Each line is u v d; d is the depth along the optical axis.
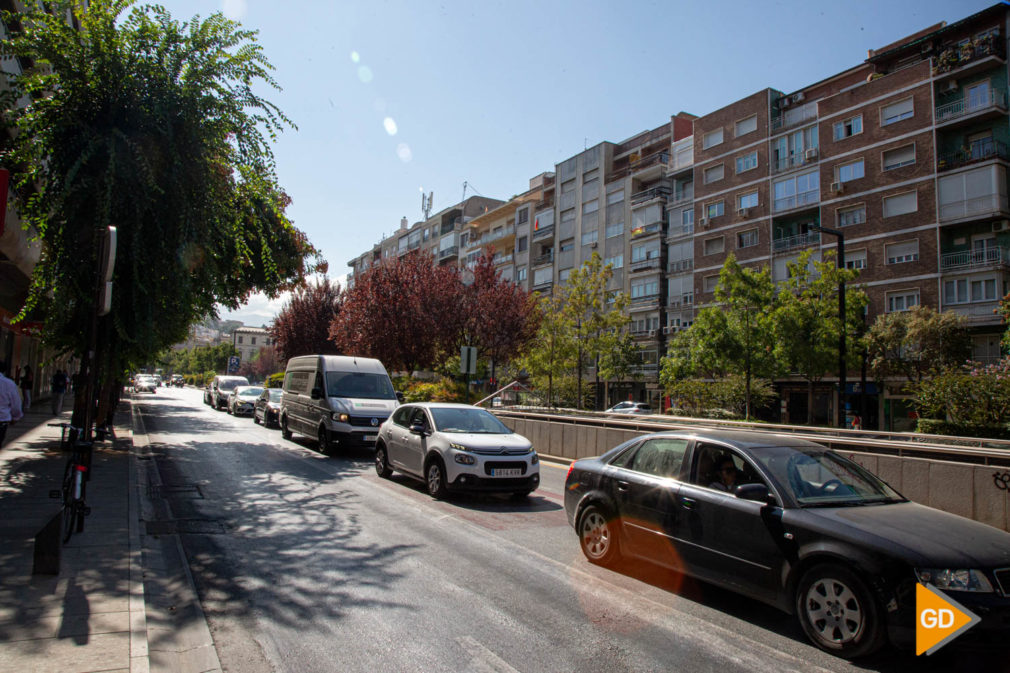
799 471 5.05
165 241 10.46
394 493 10.01
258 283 19.16
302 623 4.59
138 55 10.09
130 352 11.53
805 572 4.39
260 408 24.28
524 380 47.59
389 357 27.59
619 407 43.94
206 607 4.88
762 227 41.56
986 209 30.70
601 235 54.12
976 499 7.86
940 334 28.30
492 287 29.03
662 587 5.55
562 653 4.13
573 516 6.58
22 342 26.95
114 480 9.84
